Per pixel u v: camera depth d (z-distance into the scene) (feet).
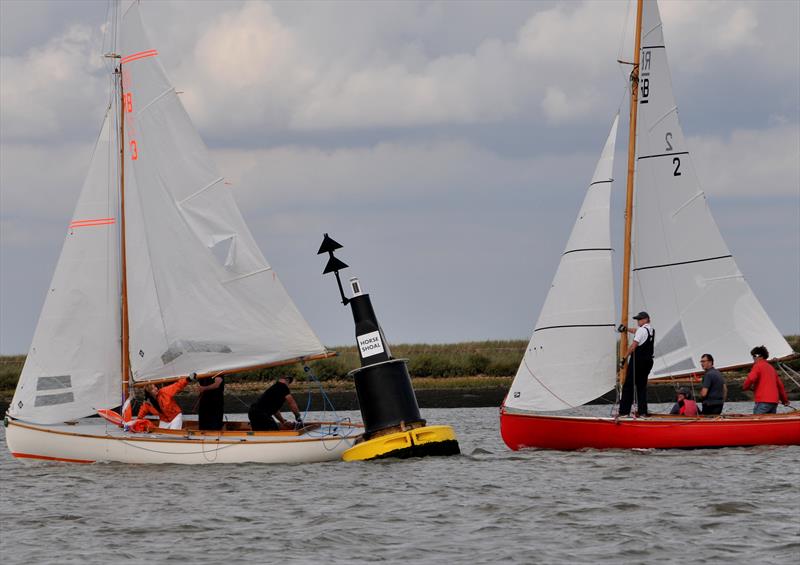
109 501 237.45
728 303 329.11
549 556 181.27
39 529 208.23
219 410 304.09
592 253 317.22
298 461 294.46
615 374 317.83
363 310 297.74
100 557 184.85
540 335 320.29
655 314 326.85
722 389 315.17
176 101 318.04
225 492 246.27
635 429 304.09
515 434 317.42
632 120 327.67
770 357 329.72
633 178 327.06
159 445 293.84
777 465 272.31
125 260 312.71
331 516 215.72
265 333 319.27
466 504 225.97
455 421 465.06
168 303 314.76
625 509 217.56
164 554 186.39
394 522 209.56
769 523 202.08
